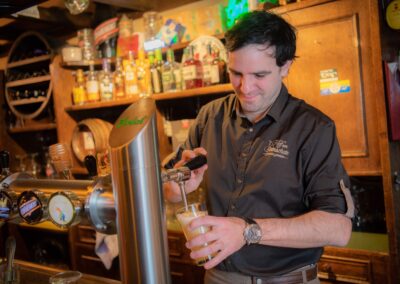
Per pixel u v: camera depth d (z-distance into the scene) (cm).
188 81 270
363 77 206
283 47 131
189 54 277
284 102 149
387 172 197
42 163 418
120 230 75
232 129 157
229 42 132
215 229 99
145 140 72
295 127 143
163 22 322
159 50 290
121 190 73
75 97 337
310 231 118
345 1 207
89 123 326
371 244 216
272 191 142
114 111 360
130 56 303
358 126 208
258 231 108
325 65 215
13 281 125
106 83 319
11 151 408
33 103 370
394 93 204
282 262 142
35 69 387
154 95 283
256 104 139
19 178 109
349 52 208
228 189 153
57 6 344
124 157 72
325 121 140
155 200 73
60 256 400
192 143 172
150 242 73
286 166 141
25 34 361
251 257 143
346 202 129
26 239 406
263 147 146
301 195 141
